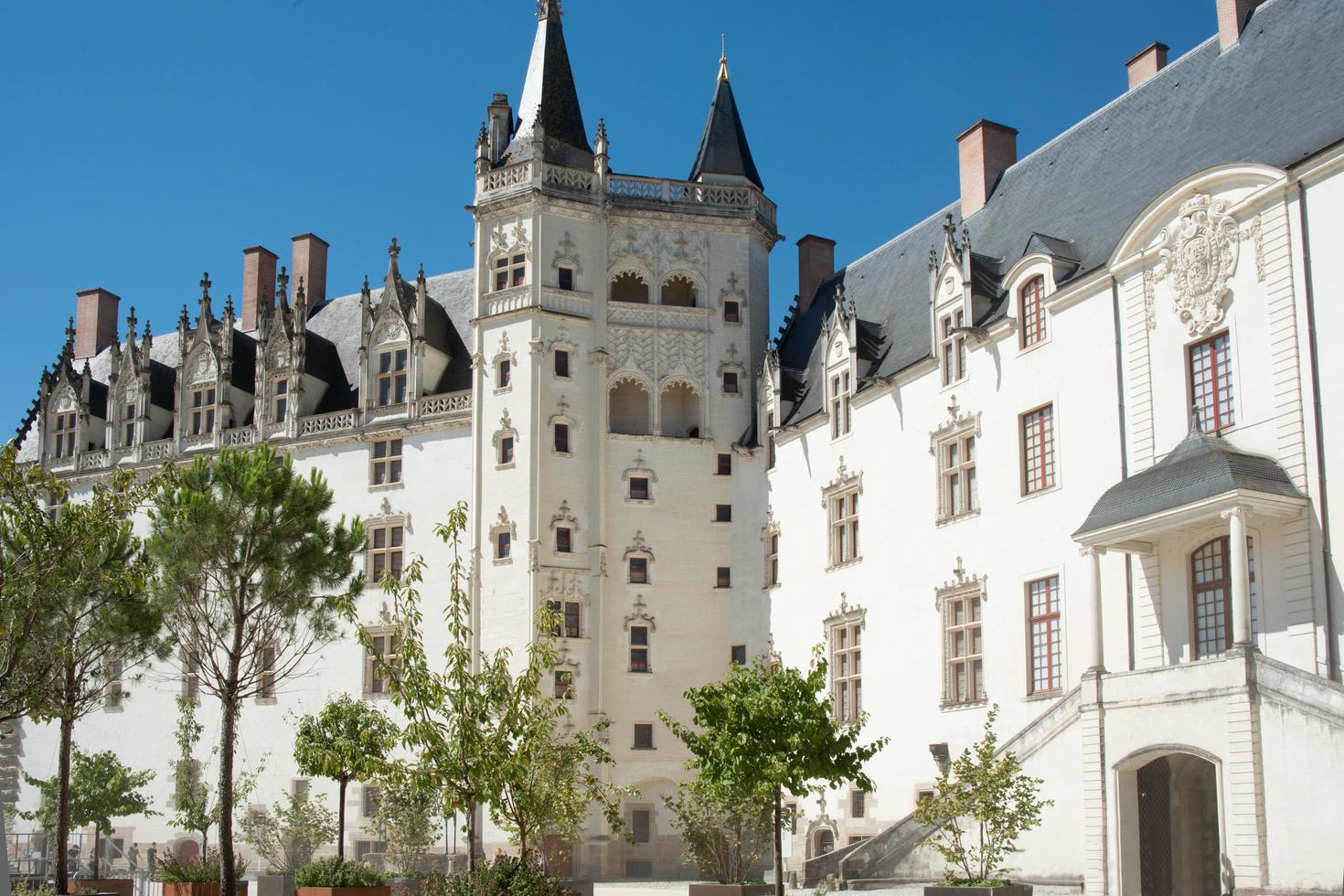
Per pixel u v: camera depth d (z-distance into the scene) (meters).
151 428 65.62
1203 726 28.67
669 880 50.12
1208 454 31.12
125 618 34.75
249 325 69.69
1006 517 39.78
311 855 51.59
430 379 58.69
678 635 53.34
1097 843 31.06
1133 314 35.53
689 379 55.31
